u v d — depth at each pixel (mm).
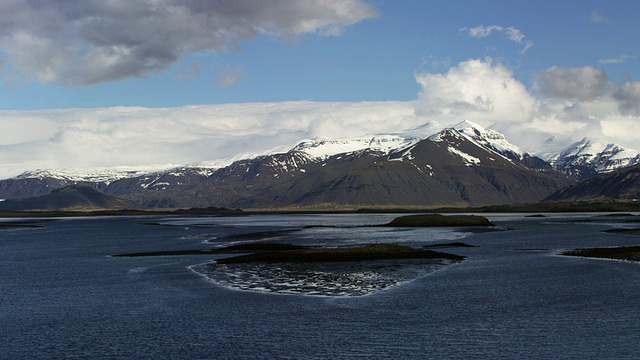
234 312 47219
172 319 45312
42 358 36000
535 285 58469
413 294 53938
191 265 77188
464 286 58156
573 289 55969
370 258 80875
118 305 50812
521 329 41562
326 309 47906
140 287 60062
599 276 63812
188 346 38219
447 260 79438
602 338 39250
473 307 48312
